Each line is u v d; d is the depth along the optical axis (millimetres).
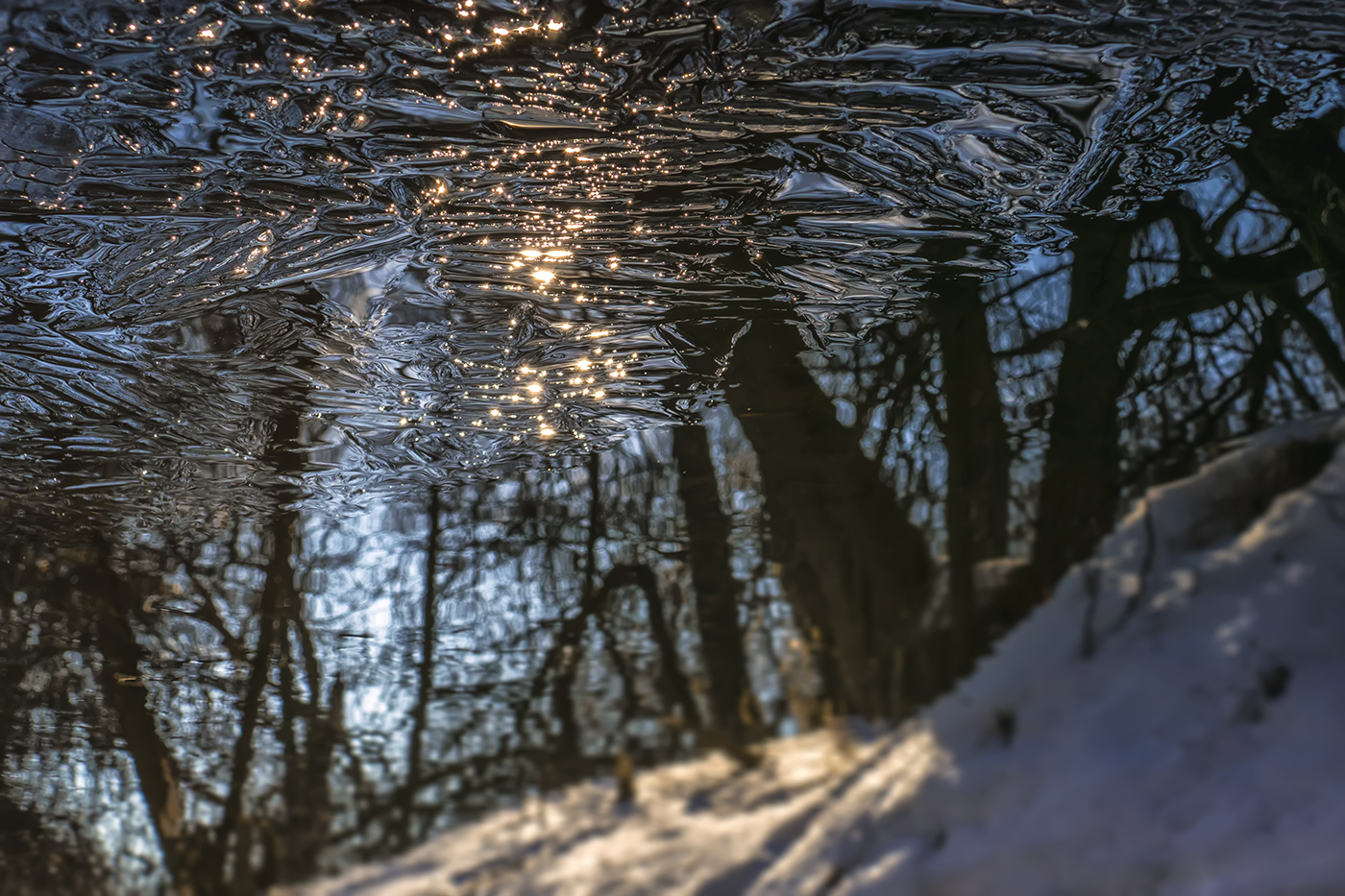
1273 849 1953
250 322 5715
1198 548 2660
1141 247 4969
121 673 4184
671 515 4238
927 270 5242
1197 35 5273
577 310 5457
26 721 3992
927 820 2254
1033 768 2250
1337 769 2049
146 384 5621
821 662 3053
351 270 5746
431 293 5660
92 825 3330
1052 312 4738
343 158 5621
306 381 5512
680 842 2424
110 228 5676
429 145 5602
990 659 2635
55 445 5434
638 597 3797
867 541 3580
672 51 5387
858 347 4902
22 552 4914
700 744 2844
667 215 5664
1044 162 5633
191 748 3586
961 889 2107
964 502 3572
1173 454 3387
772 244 5586
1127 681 2359
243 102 5367
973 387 4387
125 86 5227
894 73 5480
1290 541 2549
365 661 3949
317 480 5074
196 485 5164
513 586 4176
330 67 5297
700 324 5266
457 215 5730
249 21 5070
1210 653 2346
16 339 5719
